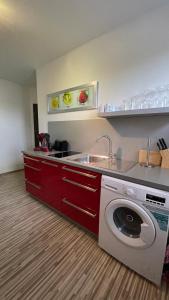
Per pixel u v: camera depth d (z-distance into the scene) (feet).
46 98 9.18
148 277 3.92
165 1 4.59
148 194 3.56
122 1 4.58
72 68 7.52
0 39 6.46
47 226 6.21
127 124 5.94
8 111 12.66
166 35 4.80
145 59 5.27
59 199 6.50
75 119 7.79
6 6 4.71
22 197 8.77
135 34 5.37
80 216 5.69
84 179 5.22
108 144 6.59
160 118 5.17
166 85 4.94
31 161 7.73
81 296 3.66
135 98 5.63
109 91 6.32
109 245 4.66
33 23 5.49
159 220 3.48
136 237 4.09
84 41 6.70
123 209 4.44
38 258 4.68
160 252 3.59
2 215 6.98
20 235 5.69
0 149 12.56
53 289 3.80
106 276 4.13
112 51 6.01
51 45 6.99
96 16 5.20
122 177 4.13
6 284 3.91
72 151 8.00
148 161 5.29
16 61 8.59
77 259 4.65
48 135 8.56
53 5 4.69
